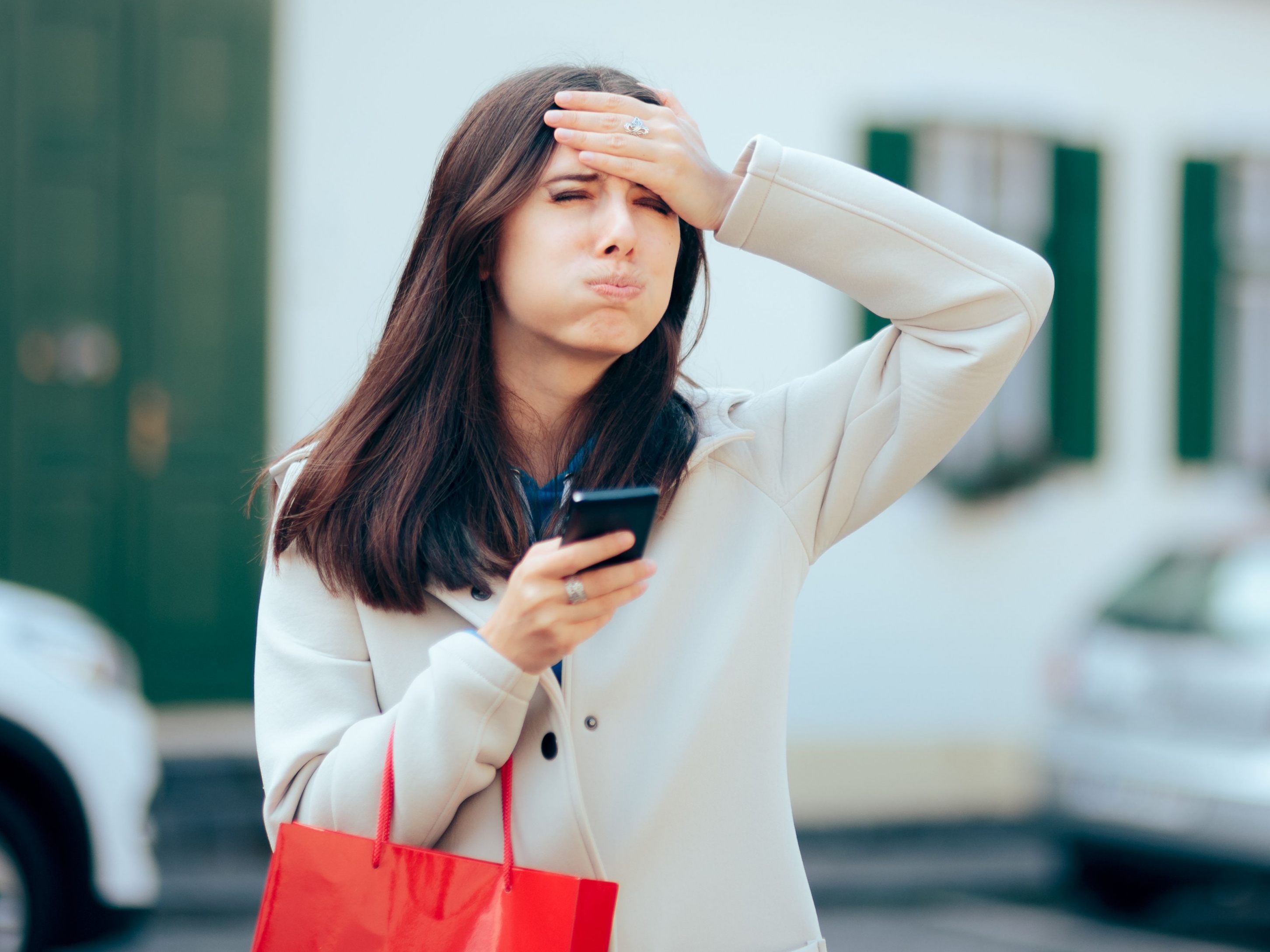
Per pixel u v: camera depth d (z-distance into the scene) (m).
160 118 7.05
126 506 7.03
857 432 1.66
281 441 7.16
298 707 1.52
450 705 1.38
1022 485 8.55
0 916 4.26
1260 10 9.10
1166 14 8.91
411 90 7.31
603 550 1.30
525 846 1.46
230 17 7.11
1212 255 9.06
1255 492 9.18
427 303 1.57
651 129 1.52
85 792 4.34
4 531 6.89
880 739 8.10
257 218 7.16
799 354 7.87
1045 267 1.59
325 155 7.20
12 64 6.88
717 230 1.58
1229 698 5.86
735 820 1.51
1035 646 8.52
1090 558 8.74
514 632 1.35
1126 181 8.88
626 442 1.57
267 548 1.63
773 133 7.99
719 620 1.56
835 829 7.68
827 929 6.27
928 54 8.34
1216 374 9.11
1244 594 6.16
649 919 1.47
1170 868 6.02
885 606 8.23
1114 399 8.91
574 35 7.57
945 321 1.59
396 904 1.38
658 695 1.52
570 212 1.52
